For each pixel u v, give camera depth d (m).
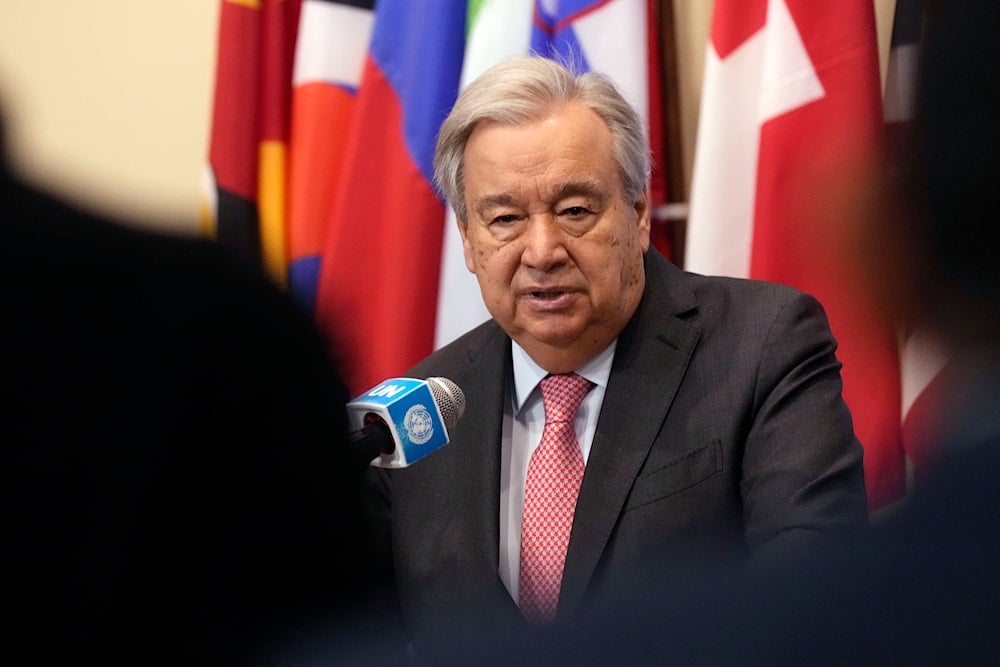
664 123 8.82
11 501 1.99
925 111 1.41
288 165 9.68
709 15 8.98
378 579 2.27
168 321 2.04
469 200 5.62
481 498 5.59
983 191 1.35
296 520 2.10
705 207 8.28
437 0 8.80
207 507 2.05
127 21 10.57
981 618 1.21
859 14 7.87
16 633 1.99
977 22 1.36
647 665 1.24
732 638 1.24
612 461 5.43
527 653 1.26
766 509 5.08
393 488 5.84
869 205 1.59
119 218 2.13
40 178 2.18
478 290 8.73
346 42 9.38
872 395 7.23
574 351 5.60
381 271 9.01
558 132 5.40
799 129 7.88
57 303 2.02
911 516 1.27
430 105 8.81
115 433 2.00
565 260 5.41
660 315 5.75
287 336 2.10
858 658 1.22
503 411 5.84
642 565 5.21
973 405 1.34
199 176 10.48
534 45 8.55
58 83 10.70
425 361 6.24
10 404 2.00
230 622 2.06
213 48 10.41
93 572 1.98
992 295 1.36
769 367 5.46
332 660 1.47
